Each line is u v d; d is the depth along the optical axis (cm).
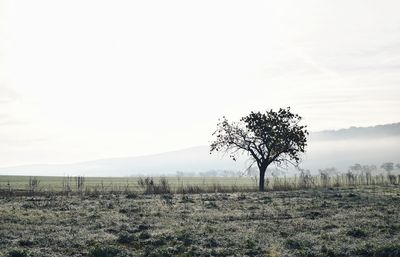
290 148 6656
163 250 2052
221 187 6300
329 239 2341
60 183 9012
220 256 2009
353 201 4150
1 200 4356
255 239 2344
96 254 2020
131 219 3047
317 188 6322
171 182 10800
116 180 11975
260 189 6253
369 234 2448
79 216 3181
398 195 4769
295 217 3148
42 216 3139
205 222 2919
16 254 1984
